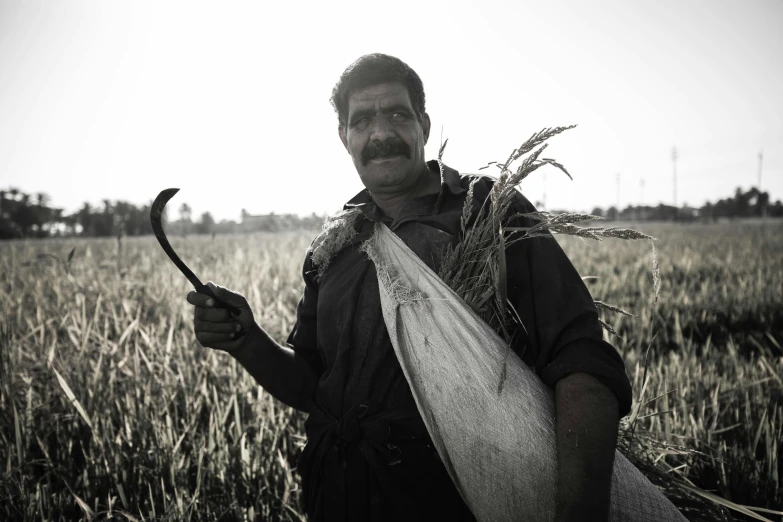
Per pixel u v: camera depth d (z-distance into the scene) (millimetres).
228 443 3242
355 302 1634
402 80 1728
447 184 1672
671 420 3221
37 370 4043
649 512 1394
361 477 1536
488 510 1322
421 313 1441
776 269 10594
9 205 85250
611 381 1311
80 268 8633
